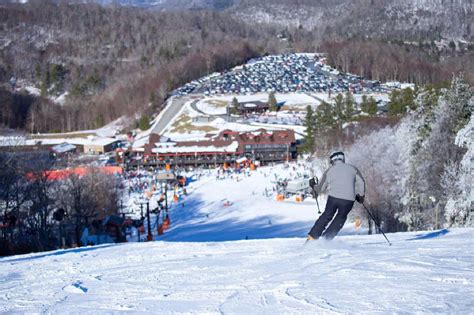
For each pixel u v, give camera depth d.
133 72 190.88
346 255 6.56
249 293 4.57
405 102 90.44
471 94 33.38
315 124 91.81
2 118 140.00
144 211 65.00
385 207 39.88
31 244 26.16
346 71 181.38
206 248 9.01
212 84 167.50
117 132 132.88
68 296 5.04
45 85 184.12
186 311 4.04
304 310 3.81
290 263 6.17
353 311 3.67
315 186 8.22
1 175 33.25
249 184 77.12
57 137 130.88
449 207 29.31
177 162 97.88
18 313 4.35
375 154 44.09
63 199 41.50
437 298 3.90
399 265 5.58
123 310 4.21
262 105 132.12
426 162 33.12
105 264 7.73
